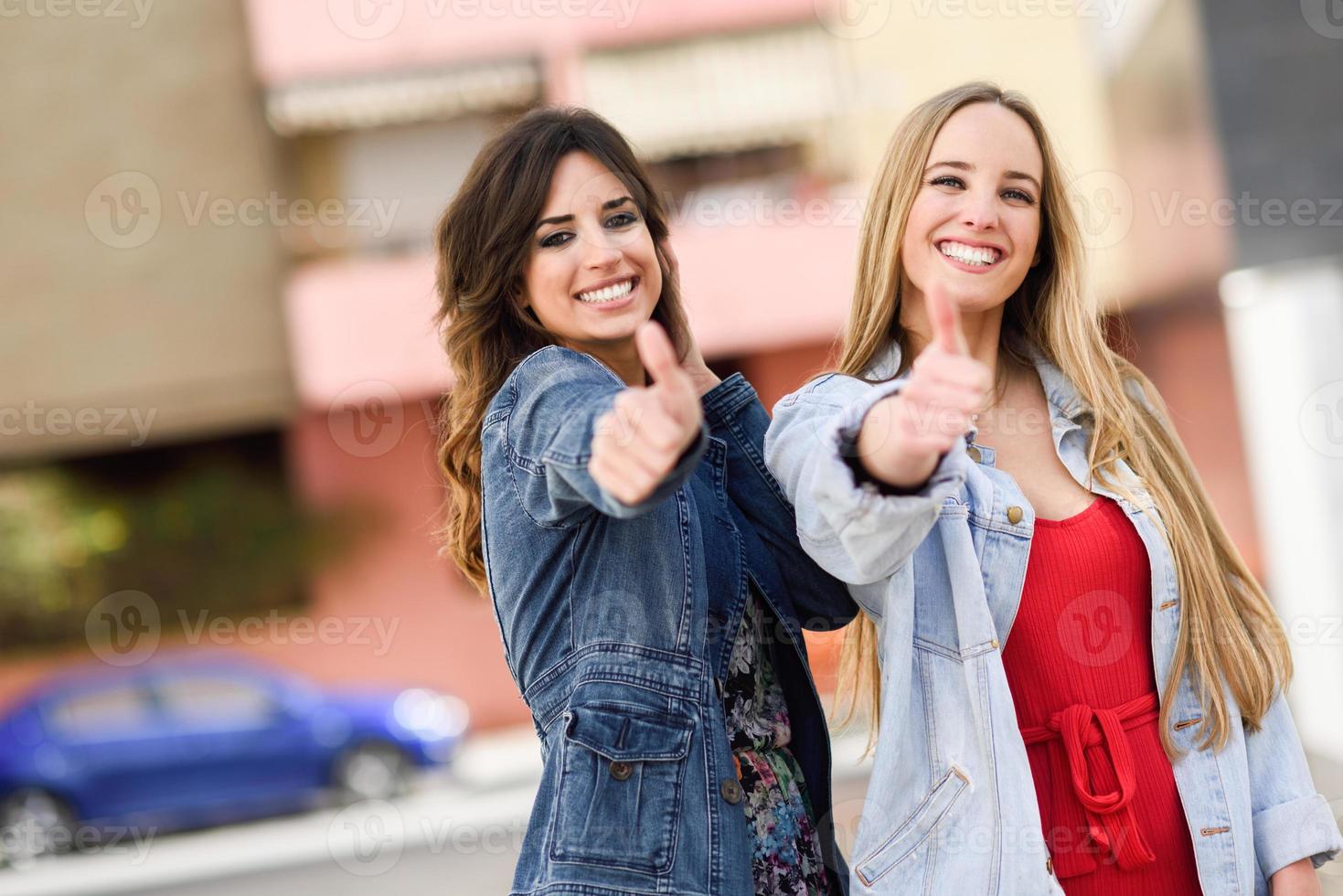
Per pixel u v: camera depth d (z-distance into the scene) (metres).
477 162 4.48
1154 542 4.59
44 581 27.73
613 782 3.96
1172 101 22.58
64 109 27.98
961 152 4.59
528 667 4.20
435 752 21.30
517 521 4.14
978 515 4.48
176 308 28.02
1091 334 4.83
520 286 4.47
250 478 28.89
